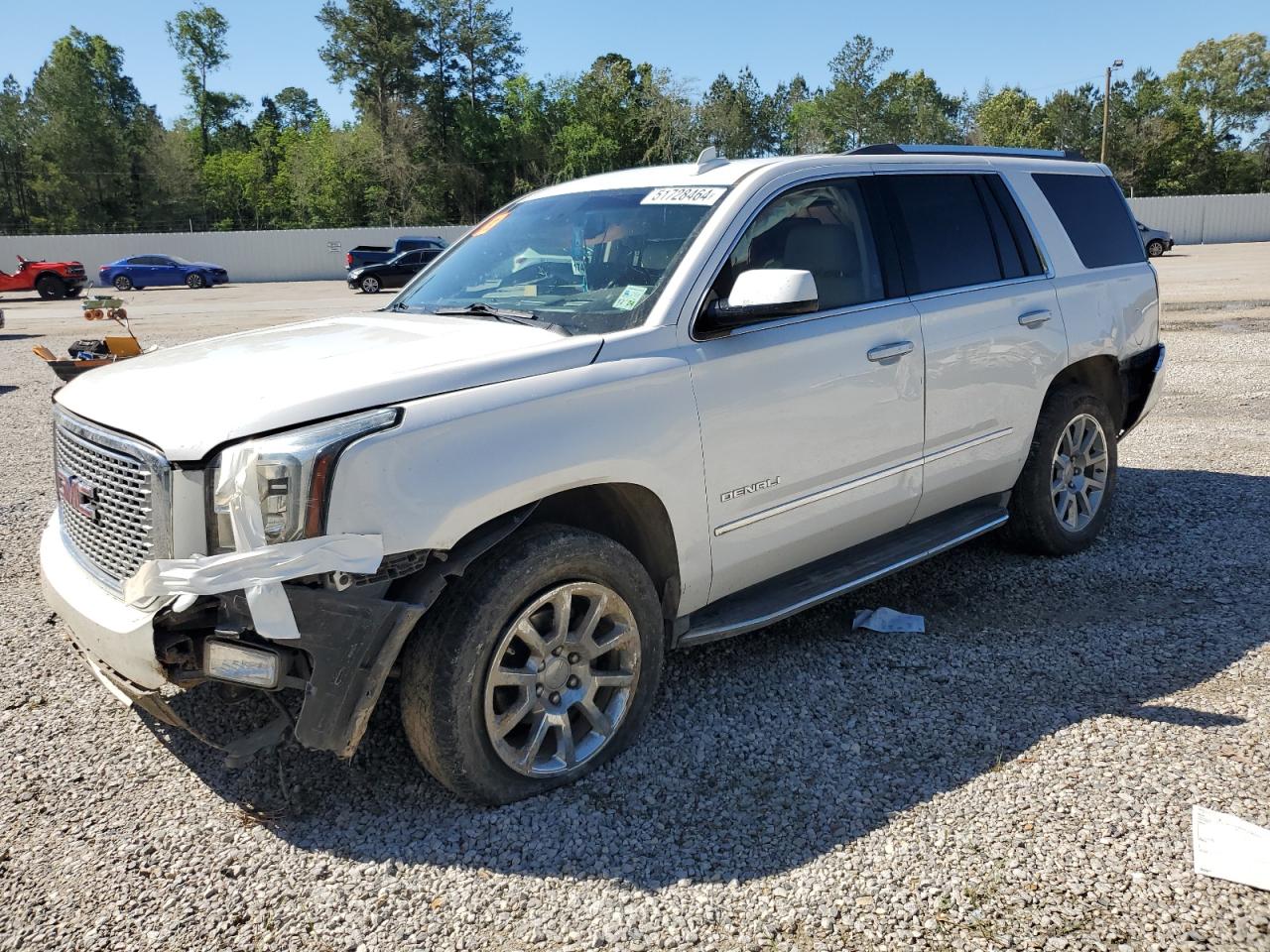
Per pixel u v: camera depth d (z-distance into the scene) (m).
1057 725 3.41
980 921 2.44
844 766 3.21
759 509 3.57
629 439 3.12
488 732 2.92
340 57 70.38
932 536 4.37
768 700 3.69
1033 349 4.62
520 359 3.04
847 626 4.38
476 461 2.79
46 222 77.25
